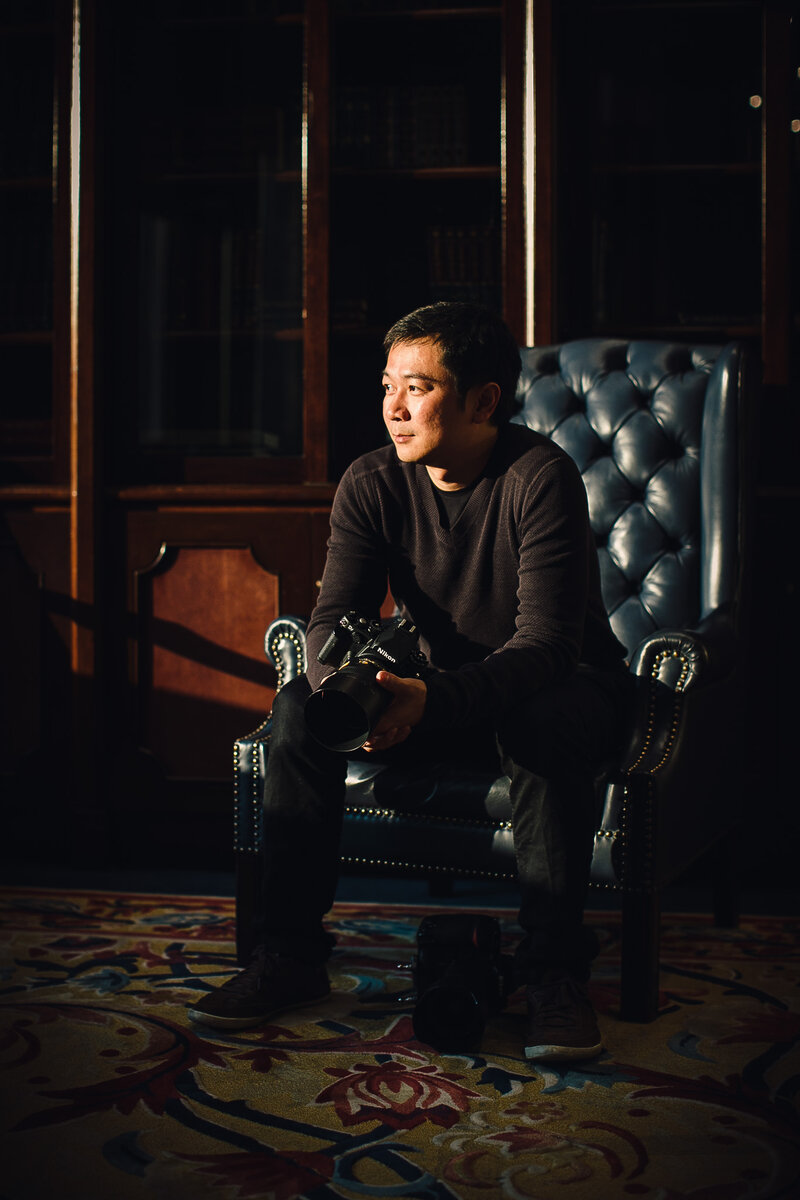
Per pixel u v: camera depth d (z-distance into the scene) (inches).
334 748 58.7
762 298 106.0
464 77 117.0
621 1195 45.7
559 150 107.7
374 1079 57.4
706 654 68.9
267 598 107.3
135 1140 50.3
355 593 70.2
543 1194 45.8
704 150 111.3
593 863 66.0
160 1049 61.0
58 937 83.0
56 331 111.9
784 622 101.3
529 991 62.2
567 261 108.8
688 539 86.3
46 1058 59.6
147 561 108.8
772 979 74.3
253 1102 54.4
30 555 110.7
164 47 114.7
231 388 115.3
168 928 85.7
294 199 115.6
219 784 107.6
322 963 68.7
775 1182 46.9
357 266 114.8
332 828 67.1
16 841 112.3
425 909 92.7
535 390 92.4
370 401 115.1
